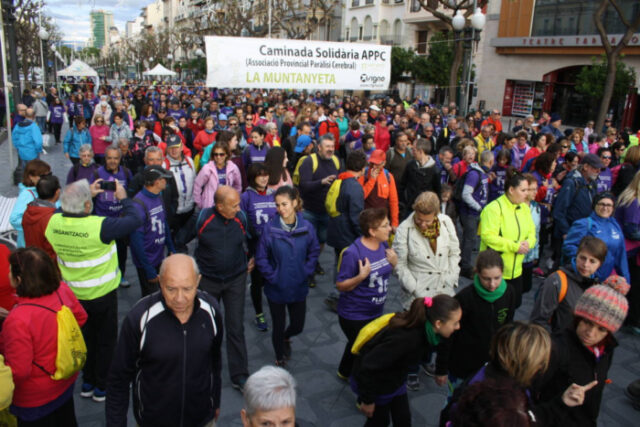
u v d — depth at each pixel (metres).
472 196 6.57
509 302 3.43
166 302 2.58
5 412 2.86
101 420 3.79
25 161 10.62
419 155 6.73
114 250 3.91
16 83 14.77
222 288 4.14
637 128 23.78
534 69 28.77
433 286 4.17
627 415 4.11
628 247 5.39
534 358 2.39
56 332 2.86
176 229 6.79
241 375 4.16
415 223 4.18
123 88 34.59
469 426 1.73
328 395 4.18
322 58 11.46
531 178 4.98
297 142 9.23
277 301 4.30
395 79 31.98
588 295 2.69
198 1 51.16
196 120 12.60
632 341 5.38
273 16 34.38
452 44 28.22
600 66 19.52
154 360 2.57
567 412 2.64
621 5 24.19
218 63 10.73
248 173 5.23
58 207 4.30
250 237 5.25
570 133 11.12
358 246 3.87
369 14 42.81
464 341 3.50
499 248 4.47
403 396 3.25
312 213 6.39
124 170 6.28
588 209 6.31
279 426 1.92
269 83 11.12
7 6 13.95
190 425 2.72
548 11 27.50
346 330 4.05
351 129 10.94
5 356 2.74
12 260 2.83
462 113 12.12
